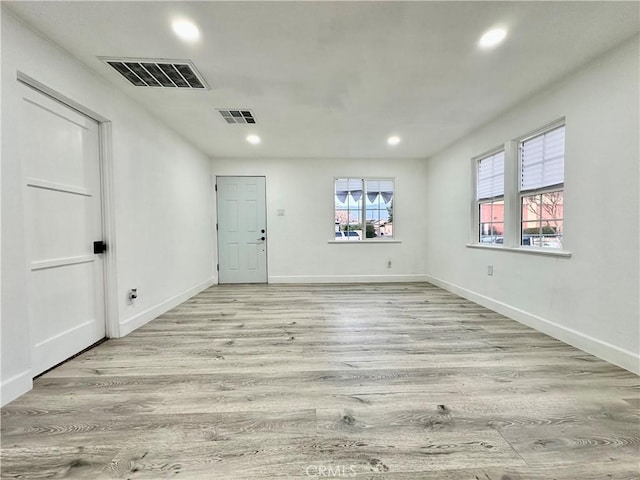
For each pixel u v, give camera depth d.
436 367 2.14
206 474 1.21
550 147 2.83
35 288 2.00
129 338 2.74
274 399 1.74
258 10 1.77
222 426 1.50
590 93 2.31
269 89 2.77
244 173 5.40
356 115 3.40
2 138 1.69
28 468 1.24
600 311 2.26
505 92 2.85
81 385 1.90
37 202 2.02
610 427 1.48
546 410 1.62
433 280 5.36
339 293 4.64
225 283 5.49
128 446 1.37
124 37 2.01
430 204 5.44
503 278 3.43
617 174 2.12
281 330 2.96
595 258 2.29
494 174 3.71
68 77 2.19
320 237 5.54
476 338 2.71
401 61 2.33
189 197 4.39
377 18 1.85
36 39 1.92
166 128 3.67
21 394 1.77
